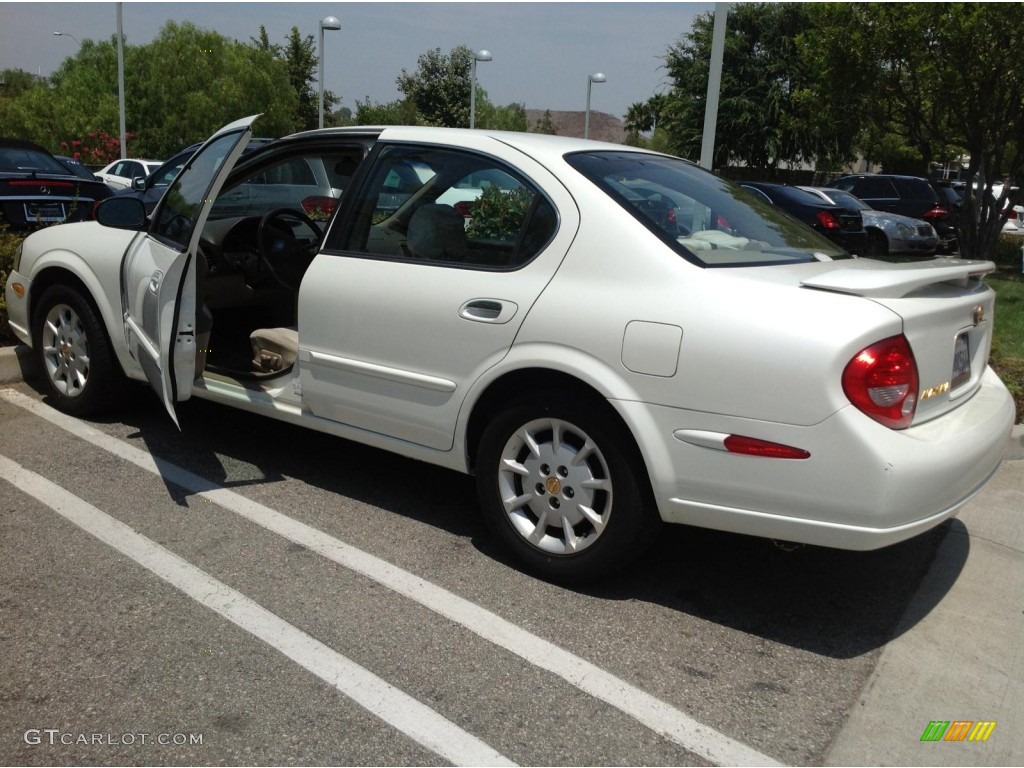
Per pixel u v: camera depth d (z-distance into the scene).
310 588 3.48
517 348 3.45
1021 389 5.95
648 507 3.31
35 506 4.12
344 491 4.45
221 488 4.41
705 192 3.90
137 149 31.50
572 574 3.49
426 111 41.56
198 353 4.50
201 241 5.14
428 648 3.11
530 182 3.59
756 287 3.08
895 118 13.04
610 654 3.12
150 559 3.66
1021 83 11.41
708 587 3.63
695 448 3.09
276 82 33.22
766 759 2.63
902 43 11.58
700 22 30.86
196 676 2.91
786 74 29.56
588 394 3.35
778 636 3.29
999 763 2.65
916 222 15.54
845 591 3.64
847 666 3.11
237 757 2.55
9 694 2.79
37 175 9.27
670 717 2.80
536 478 3.55
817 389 2.87
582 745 2.66
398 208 3.94
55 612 3.24
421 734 2.68
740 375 2.98
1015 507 4.54
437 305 3.67
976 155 12.68
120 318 4.80
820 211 14.28
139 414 5.45
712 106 7.22
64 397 5.30
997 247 17.83
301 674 2.94
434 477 4.68
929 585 3.72
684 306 3.11
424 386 3.73
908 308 2.99
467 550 3.86
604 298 3.28
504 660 3.06
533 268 3.48
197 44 32.16
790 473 2.94
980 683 3.04
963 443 3.07
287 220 5.21
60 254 5.10
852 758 2.64
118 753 2.55
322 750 2.59
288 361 4.50
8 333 6.37
